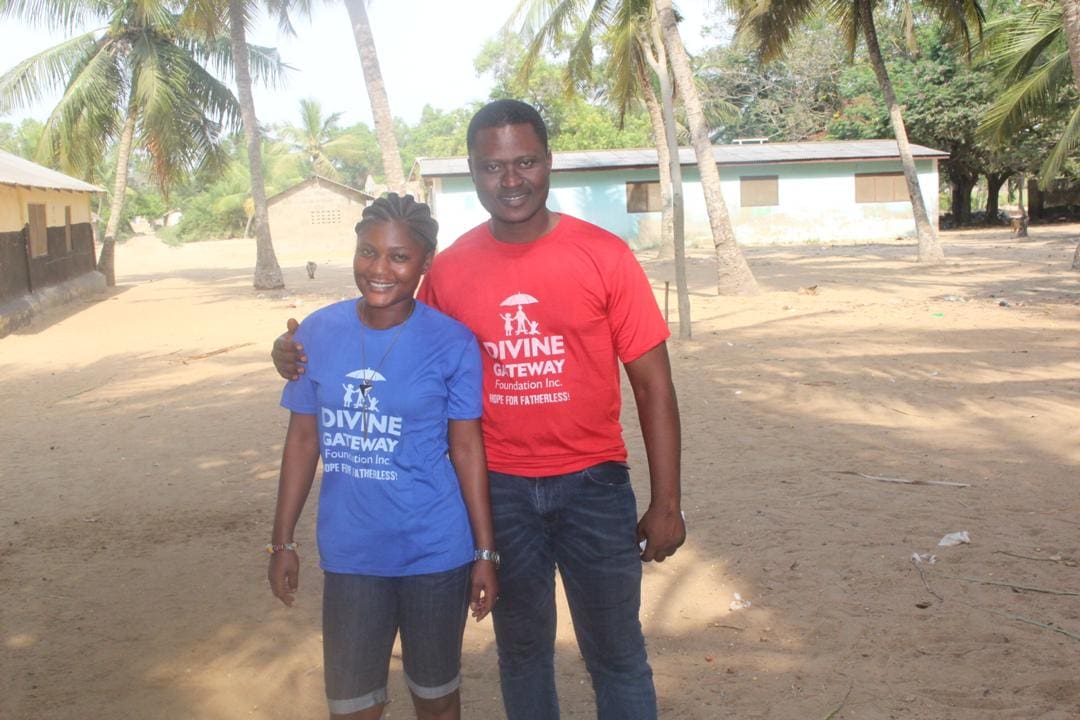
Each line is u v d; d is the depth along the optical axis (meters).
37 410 10.02
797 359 10.84
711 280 21.11
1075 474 6.24
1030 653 3.87
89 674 4.00
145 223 73.38
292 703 3.74
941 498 5.85
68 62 25.19
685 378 10.00
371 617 2.69
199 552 5.45
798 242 35.28
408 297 2.75
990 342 11.48
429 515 2.69
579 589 2.88
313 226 45.25
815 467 6.62
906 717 3.44
